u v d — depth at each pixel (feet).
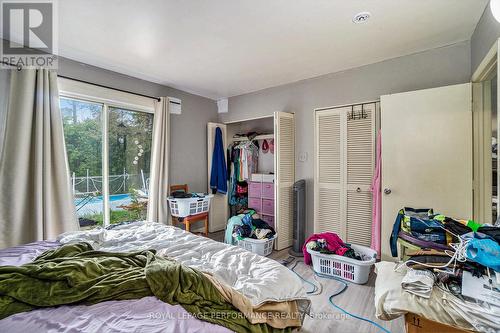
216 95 12.98
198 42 7.11
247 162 13.48
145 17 5.84
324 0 5.24
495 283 2.96
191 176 12.42
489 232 3.59
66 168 7.77
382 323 5.43
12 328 2.72
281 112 10.34
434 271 3.43
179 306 3.18
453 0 5.28
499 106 4.34
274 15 5.80
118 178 9.74
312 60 8.48
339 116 9.57
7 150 6.72
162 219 10.53
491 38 5.28
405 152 7.52
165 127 10.71
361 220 9.06
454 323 2.73
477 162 6.73
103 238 5.61
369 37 6.89
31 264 3.74
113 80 9.34
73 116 8.48
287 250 10.32
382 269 3.88
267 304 3.55
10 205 6.70
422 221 5.30
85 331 2.66
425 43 7.27
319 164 10.12
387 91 8.46
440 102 6.99
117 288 3.36
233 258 4.66
